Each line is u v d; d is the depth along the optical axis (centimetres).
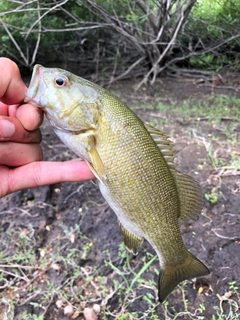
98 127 19
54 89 18
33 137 19
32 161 20
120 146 19
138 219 20
